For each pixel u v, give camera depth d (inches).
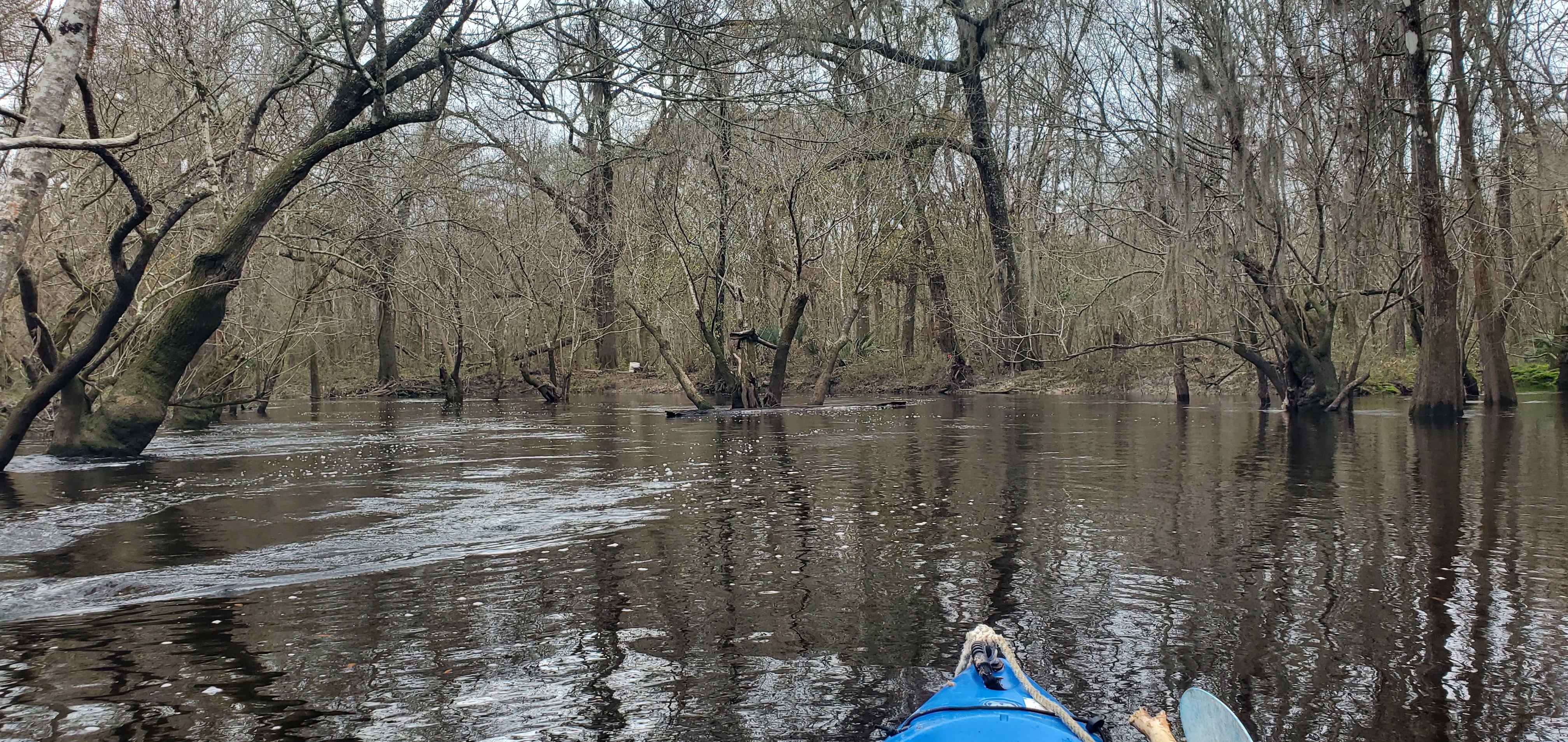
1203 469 524.7
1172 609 239.0
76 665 202.8
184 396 853.8
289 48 689.6
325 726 171.0
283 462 577.6
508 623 230.8
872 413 1050.7
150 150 655.1
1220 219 845.8
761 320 1289.4
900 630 223.6
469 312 1370.6
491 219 1267.2
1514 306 1077.1
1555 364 1454.2
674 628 226.1
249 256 843.4
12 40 582.6
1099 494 431.5
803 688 188.1
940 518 370.6
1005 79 1229.1
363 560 297.9
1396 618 229.1
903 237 1382.9
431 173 868.6
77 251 666.2
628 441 714.8
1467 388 1266.0
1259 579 269.7
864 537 331.6
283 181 602.2
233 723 172.1
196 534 343.0
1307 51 807.1
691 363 1705.2
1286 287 884.0
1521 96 872.9
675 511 387.5
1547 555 295.7
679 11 650.2
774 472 519.8
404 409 1266.0
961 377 1561.3
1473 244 992.9
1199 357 1344.7
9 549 318.3
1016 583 267.0
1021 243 1360.7
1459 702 177.9
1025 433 775.1
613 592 258.5
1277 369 1035.3
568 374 1423.5
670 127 1008.2
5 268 310.3
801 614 237.6
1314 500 409.4
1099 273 1330.0
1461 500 406.0
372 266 904.3
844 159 1043.3
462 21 621.3
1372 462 549.0
